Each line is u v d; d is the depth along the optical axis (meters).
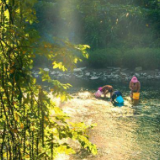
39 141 2.40
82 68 20.02
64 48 2.28
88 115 9.98
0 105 2.32
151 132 8.70
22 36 2.18
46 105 2.44
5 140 2.35
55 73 18.48
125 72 19.39
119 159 6.92
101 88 12.93
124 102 11.92
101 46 23.39
